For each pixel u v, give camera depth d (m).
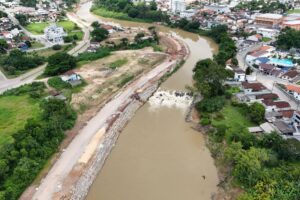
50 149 79.94
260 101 103.06
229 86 114.88
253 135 83.88
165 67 142.88
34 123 83.88
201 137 91.88
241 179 70.50
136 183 73.62
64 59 134.75
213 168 79.00
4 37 179.38
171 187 72.50
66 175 73.69
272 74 129.12
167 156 83.56
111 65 142.12
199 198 69.19
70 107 101.81
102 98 112.69
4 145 79.25
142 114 104.56
